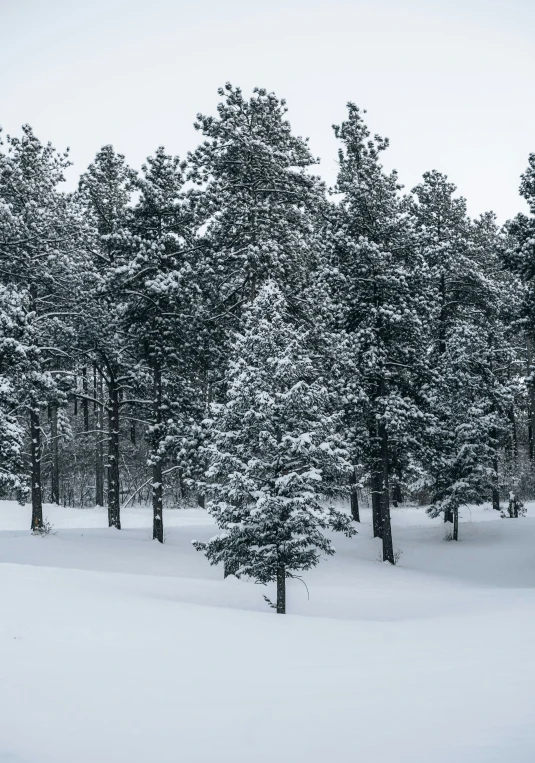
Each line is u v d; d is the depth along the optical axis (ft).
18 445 89.45
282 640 43.96
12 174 101.24
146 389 111.75
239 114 97.86
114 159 116.88
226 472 63.77
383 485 104.01
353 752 23.50
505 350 138.21
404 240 105.91
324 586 79.82
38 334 95.04
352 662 38.19
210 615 50.11
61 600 48.14
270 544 61.93
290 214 101.19
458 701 29.63
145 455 178.91
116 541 97.50
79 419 200.13
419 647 42.70
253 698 30.55
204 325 98.17
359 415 102.73
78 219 106.73
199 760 23.09
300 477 60.23
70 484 181.16
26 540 92.89
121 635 40.98
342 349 97.96
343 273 105.19
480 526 126.52
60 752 23.68
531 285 97.09
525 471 185.98
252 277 94.43
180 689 31.68
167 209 100.68
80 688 30.89
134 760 23.13
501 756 22.35
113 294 99.66
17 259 99.14
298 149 101.86
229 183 95.91
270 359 63.36
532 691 30.91
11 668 32.89
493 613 58.29
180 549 96.68
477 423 121.90
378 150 109.40
